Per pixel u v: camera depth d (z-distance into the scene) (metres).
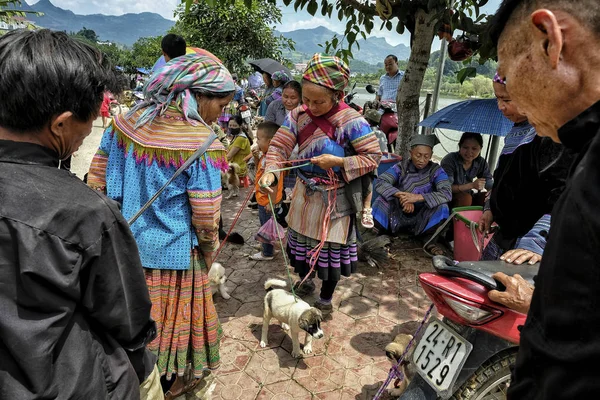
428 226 4.21
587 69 0.74
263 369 2.56
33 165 0.96
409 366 1.96
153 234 1.92
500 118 4.26
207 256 2.10
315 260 2.86
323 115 2.69
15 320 0.85
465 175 4.55
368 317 3.13
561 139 0.79
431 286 1.66
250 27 12.43
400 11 4.17
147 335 1.22
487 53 3.58
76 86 0.96
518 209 1.95
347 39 4.51
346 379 2.49
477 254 3.36
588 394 0.67
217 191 1.95
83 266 0.94
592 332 0.67
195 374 2.15
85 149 9.08
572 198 0.72
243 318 3.09
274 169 2.71
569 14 0.73
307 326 2.48
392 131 6.84
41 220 0.88
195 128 1.91
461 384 1.68
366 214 2.87
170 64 1.95
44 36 0.96
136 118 1.93
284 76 5.82
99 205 0.99
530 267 1.71
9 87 0.90
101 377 1.05
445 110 4.75
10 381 0.87
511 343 1.59
